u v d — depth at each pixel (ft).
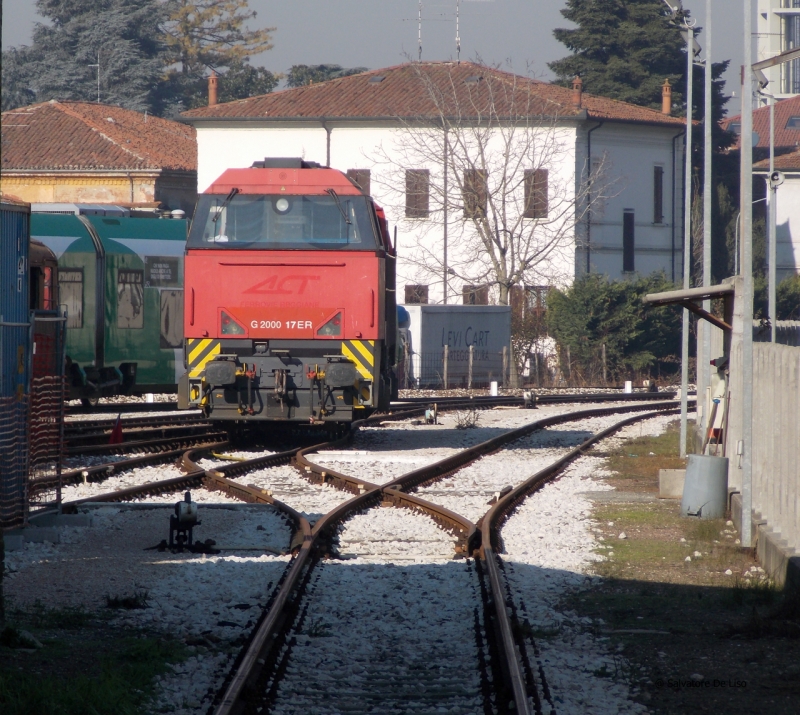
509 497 185.68
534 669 91.76
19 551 140.46
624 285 640.58
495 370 602.03
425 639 101.86
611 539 158.92
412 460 251.39
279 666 92.22
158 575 127.34
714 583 131.13
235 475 220.43
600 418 403.75
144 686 86.99
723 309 226.38
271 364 254.88
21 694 83.61
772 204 400.88
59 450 162.61
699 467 179.22
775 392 150.10
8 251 140.36
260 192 259.19
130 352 348.59
